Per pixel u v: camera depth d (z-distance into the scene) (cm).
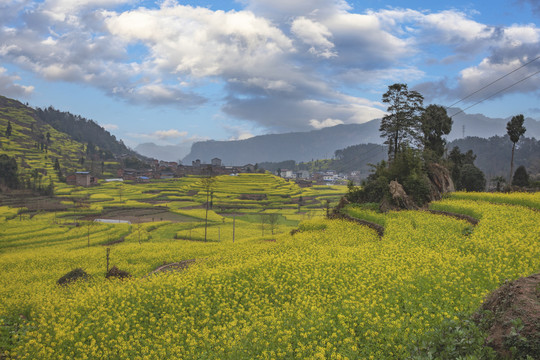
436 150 6644
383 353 1060
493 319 933
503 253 1905
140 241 7444
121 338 1438
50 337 1517
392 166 5119
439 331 1023
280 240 4097
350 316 1318
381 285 1653
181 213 12175
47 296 2433
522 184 6612
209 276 2145
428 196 4547
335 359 1080
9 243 7269
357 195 5303
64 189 18312
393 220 3553
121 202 14650
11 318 1922
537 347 783
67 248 6800
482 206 3678
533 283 966
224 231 8931
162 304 1812
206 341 1347
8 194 15562
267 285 1902
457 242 2411
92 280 3231
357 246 2841
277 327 1302
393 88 5900
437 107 6806
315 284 1808
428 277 1606
